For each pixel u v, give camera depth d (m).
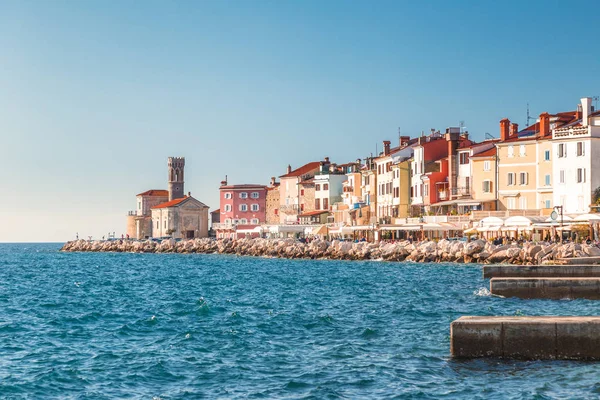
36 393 31.16
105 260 161.25
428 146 140.75
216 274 102.00
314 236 161.50
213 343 41.16
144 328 47.28
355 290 70.25
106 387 31.95
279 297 65.62
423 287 70.12
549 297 55.53
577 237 102.12
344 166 186.12
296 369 34.31
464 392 29.42
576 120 120.31
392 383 31.19
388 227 129.50
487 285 67.50
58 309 58.78
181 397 30.27
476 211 117.12
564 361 32.25
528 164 120.50
